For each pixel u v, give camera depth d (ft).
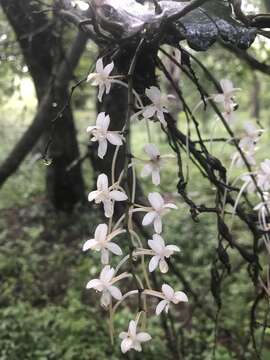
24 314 14.71
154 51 3.92
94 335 13.71
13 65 13.14
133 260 3.41
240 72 15.81
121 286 13.42
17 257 18.62
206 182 25.63
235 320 13.79
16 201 24.27
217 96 3.98
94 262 17.92
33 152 24.85
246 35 3.58
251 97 45.39
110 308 3.36
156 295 3.34
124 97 6.79
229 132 4.09
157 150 3.64
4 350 13.01
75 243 20.11
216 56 15.46
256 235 4.35
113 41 3.78
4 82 15.53
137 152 31.94
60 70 12.23
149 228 7.16
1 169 14.21
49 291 16.72
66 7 5.23
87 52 15.37
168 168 28.19
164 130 4.19
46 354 12.97
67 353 12.88
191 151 4.29
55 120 4.29
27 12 9.08
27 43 11.26
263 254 10.49
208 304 14.55
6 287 16.78
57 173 21.44
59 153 20.59
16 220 22.33
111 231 3.59
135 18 3.71
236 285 15.30
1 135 26.78
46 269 17.92
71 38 13.29
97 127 3.48
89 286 3.32
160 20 3.51
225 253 4.36
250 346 12.12
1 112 23.30
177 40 3.82
